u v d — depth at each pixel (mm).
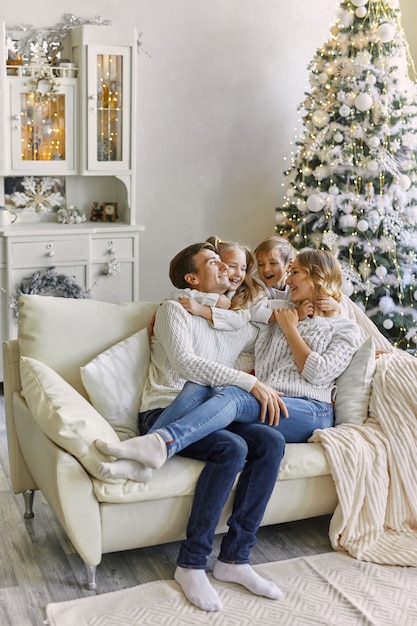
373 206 4320
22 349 2818
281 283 3127
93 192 4797
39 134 4387
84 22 4586
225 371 2625
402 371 2842
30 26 4453
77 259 4438
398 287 4383
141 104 4895
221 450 2438
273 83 5211
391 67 4328
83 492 2316
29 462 2709
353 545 2637
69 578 2494
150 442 2359
